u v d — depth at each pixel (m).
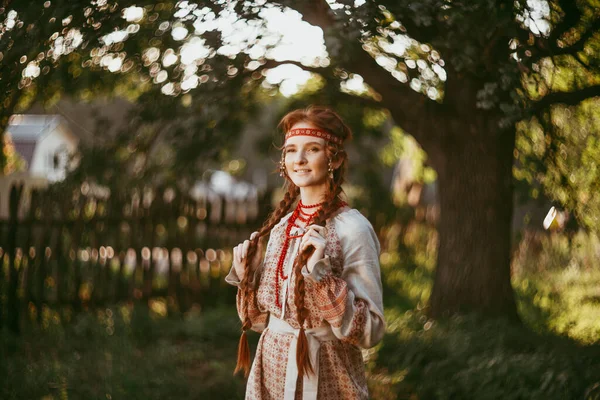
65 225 6.49
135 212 7.16
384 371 4.98
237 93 6.07
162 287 7.50
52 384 4.38
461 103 5.50
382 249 9.84
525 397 3.93
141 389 4.45
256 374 2.42
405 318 6.12
